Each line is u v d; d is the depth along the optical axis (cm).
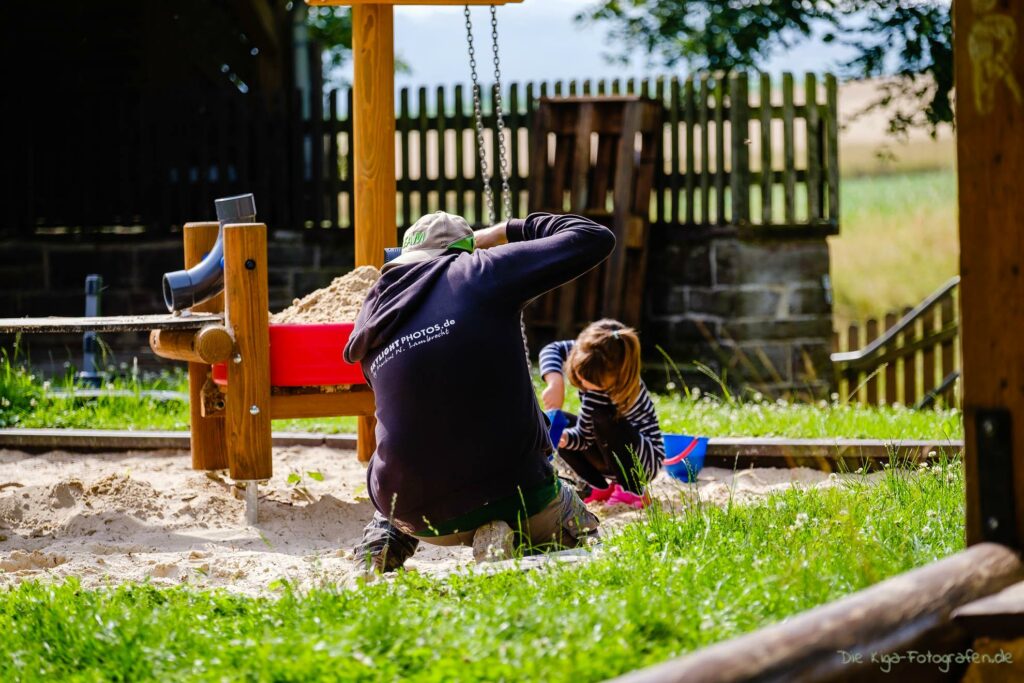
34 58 2278
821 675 384
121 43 2280
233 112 2277
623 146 2095
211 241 1047
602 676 445
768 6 2662
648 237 2156
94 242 2250
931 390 2233
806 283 2155
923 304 2231
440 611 551
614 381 927
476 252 719
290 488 1045
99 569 785
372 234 1133
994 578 489
